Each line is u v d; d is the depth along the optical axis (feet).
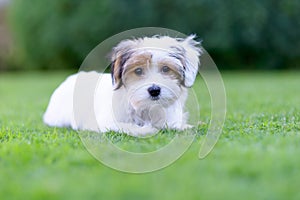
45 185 10.77
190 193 10.04
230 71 78.28
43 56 84.79
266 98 31.37
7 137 17.48
